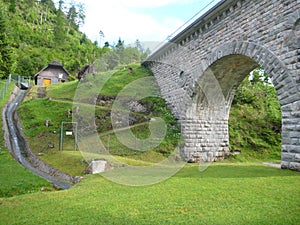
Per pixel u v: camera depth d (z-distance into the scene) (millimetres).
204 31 14883
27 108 21516
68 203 6230
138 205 5875
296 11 9781
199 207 5688
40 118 19219
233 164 13828
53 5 101438
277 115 21750
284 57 10180
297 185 7523
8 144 14664
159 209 5578
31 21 80562
